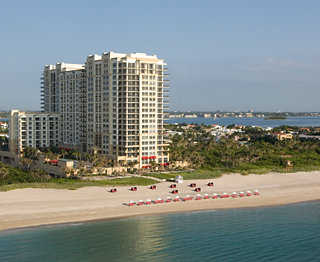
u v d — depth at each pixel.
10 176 157.62
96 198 129.75
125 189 142.88
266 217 118.88
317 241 100.56
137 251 91.69
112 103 196.62
